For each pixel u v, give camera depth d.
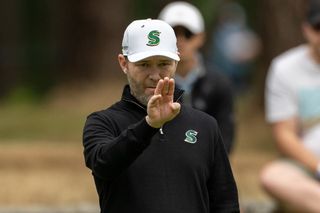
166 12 18.58
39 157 29.08
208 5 47.91
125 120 12.27
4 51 54.84
